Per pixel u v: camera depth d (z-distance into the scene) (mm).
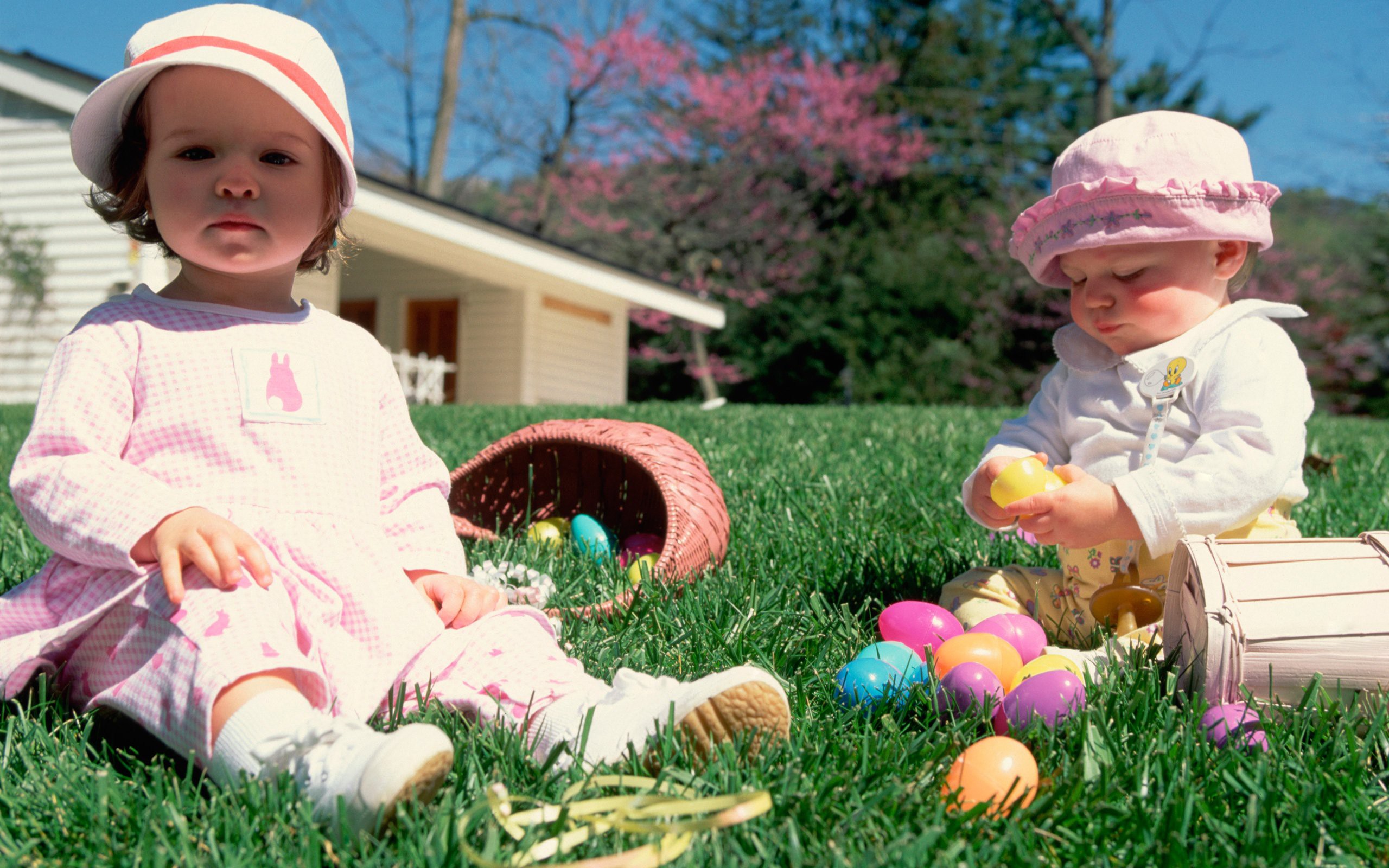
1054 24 30422
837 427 6922
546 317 17203
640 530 3775
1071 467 2303
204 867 1278
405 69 26391
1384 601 1848
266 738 1443
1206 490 2156
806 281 25891
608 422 3246
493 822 1337
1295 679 1805
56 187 12633
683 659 2176
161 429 1842
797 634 2342
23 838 1390
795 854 1291
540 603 2537
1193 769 1588
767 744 1600
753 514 3561
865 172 26172
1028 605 2529
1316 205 26484
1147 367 2352
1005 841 1354
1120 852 1392
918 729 1844
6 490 4023
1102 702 1802
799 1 29094
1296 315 2348
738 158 24531
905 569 2953
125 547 1639
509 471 3738
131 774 1582
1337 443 6348
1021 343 26312
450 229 13320
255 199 1874
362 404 2094
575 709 1696
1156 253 2270
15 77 12562
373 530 1971
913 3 29219
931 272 25828
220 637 1549
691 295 17172
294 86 1860
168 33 1856
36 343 12617
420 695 1783
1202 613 1868
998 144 29328
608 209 25250
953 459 5164
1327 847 1407
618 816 1351
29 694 1787
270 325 2008
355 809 1332
